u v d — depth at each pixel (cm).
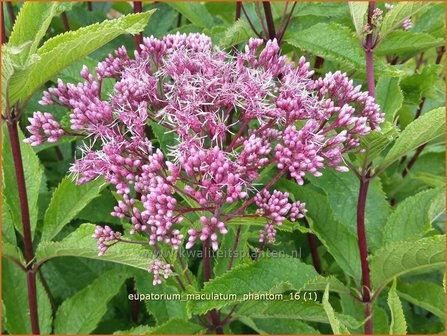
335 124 20
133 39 33
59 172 33
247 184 19
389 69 23
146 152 20
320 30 24
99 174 20
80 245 21
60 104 22
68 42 18
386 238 23
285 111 20
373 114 21
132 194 28
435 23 30
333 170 25
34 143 21
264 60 22
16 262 22
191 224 21
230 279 20
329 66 30
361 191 22
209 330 23
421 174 30
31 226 23
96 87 22
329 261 31
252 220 20
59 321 25
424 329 31
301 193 25
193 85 20
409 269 21
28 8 20
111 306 31
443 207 22
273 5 29
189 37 22
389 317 29
